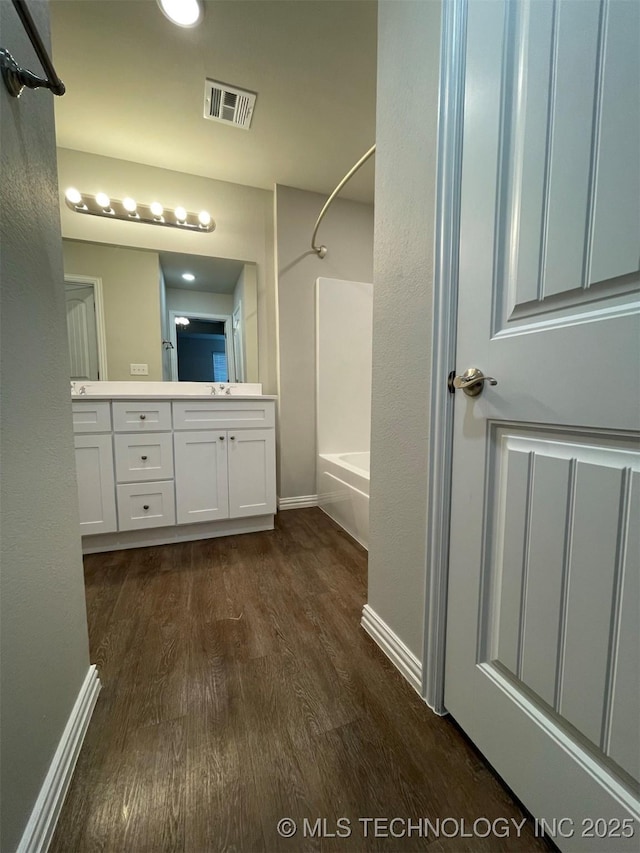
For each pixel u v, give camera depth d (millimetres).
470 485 788
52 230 788
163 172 2227
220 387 2455
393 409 1063
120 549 1916
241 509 2096
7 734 549
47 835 630
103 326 2197
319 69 1528
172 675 1044
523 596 678
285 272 2473
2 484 556
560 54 569
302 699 961
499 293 707
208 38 1392
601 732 549
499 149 687
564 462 592
